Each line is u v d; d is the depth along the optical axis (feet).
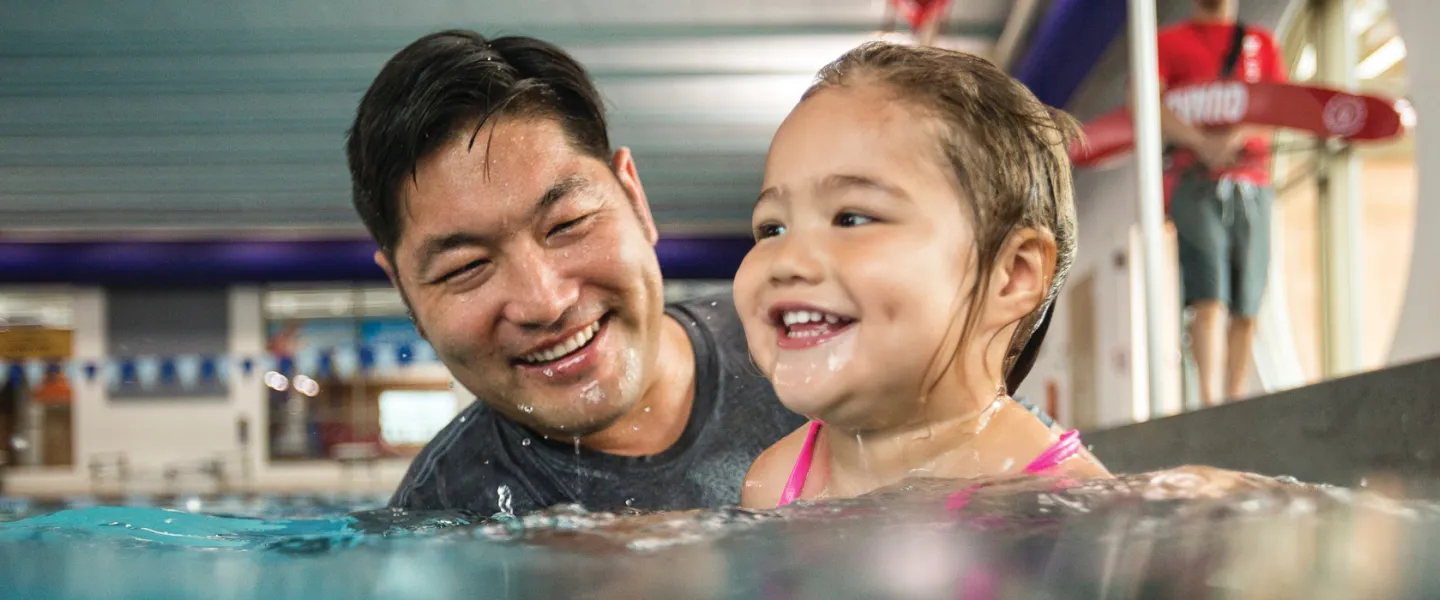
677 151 38.17
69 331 50.42
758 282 3.38
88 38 28.45
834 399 3.30
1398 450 3.58
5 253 42.68
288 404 51.75
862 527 2.38
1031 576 1.85
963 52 3.69
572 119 4.59
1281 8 17.54
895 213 3.22
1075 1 19.98
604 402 4.60
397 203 4.49
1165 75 14.19
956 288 3.30
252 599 2.04
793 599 1.81
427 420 52.31
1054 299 3.81
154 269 43.24
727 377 5.13
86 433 50.67
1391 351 13.84
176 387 51.08
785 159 3.38
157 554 2.60
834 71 3.58
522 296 4.39
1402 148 17.65
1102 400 24.13
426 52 4.42
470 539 2.59
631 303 4.61
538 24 28.27
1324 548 1.93
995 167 3.35
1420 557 1.86
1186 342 14.93
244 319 51.03
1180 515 2.25
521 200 4.33
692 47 29.78
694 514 2.75
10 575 2.34
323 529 3.56
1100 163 14.64
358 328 51.90
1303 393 4.38
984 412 3.54
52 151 36.68
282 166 38.99
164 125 34.71
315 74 31.14
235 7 26.99
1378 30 16.78
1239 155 13.78
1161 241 9.19
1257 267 13.99
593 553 2.27
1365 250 18.57
